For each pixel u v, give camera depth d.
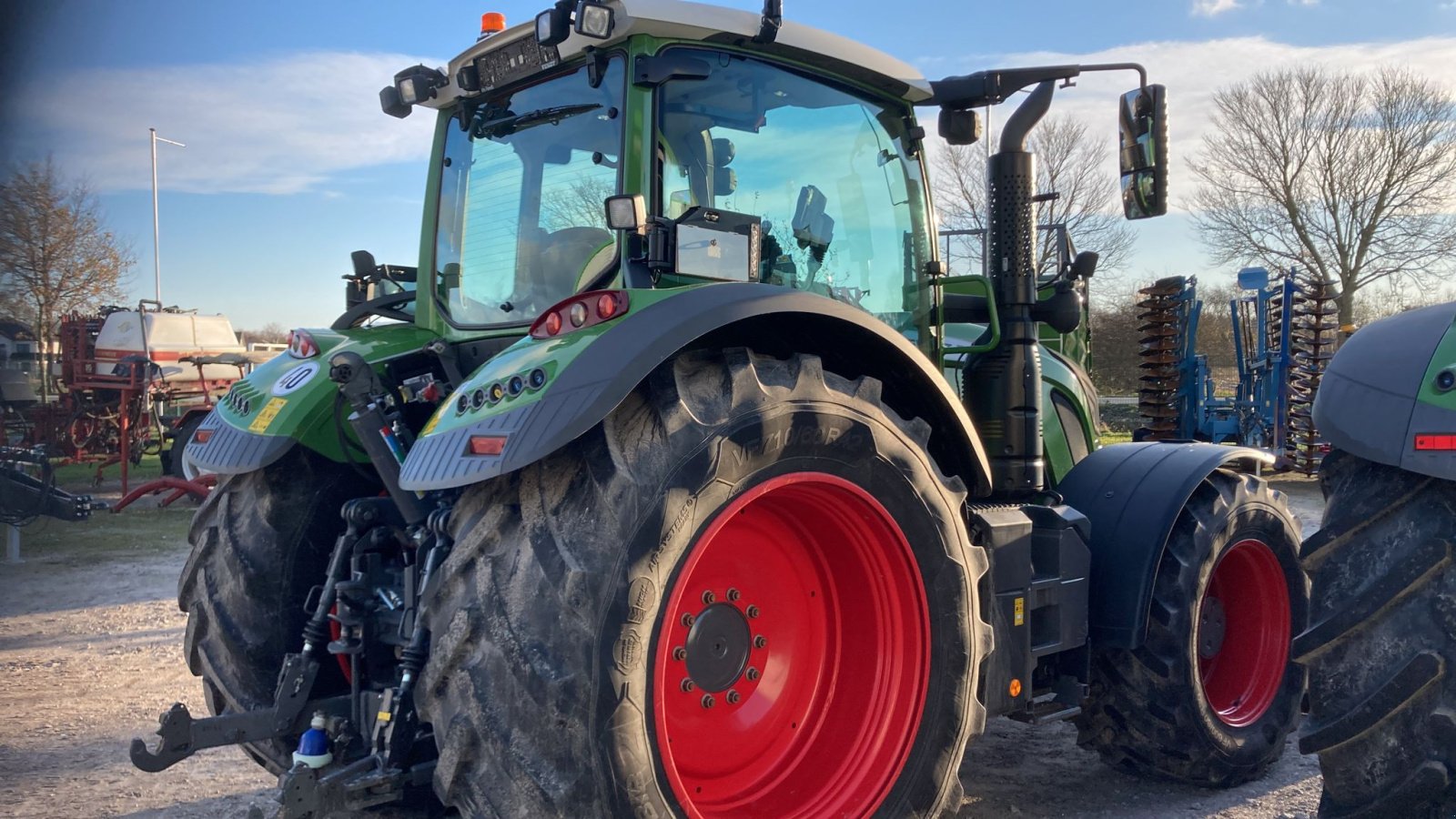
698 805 2.67
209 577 3.45
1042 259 4.85
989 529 3.25
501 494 2.48
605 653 2.26
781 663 2.92
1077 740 4.04
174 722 2.84
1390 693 2.67
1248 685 4.13
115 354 18.23
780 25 3.13
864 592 2.93
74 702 5.05
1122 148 3.44
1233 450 4.08
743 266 3.00
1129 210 3.46
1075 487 4.03
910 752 2.86
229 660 3.33
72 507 10.18
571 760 2.24
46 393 17.47
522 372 2.48
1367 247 27.84
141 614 7.21
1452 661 2.63
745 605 2.84
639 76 2.91
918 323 3.71
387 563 3.18
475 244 3.51
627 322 2.48
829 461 2.70
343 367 3.06
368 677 3.11
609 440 2.40
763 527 2.86
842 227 3.47
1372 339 2.95
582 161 3.12
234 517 3.46
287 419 3.36
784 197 3.29
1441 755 2.65
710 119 3.10
